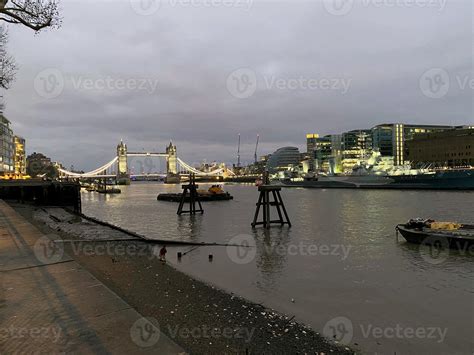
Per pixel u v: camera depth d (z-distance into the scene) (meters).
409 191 126.19
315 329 10.59
